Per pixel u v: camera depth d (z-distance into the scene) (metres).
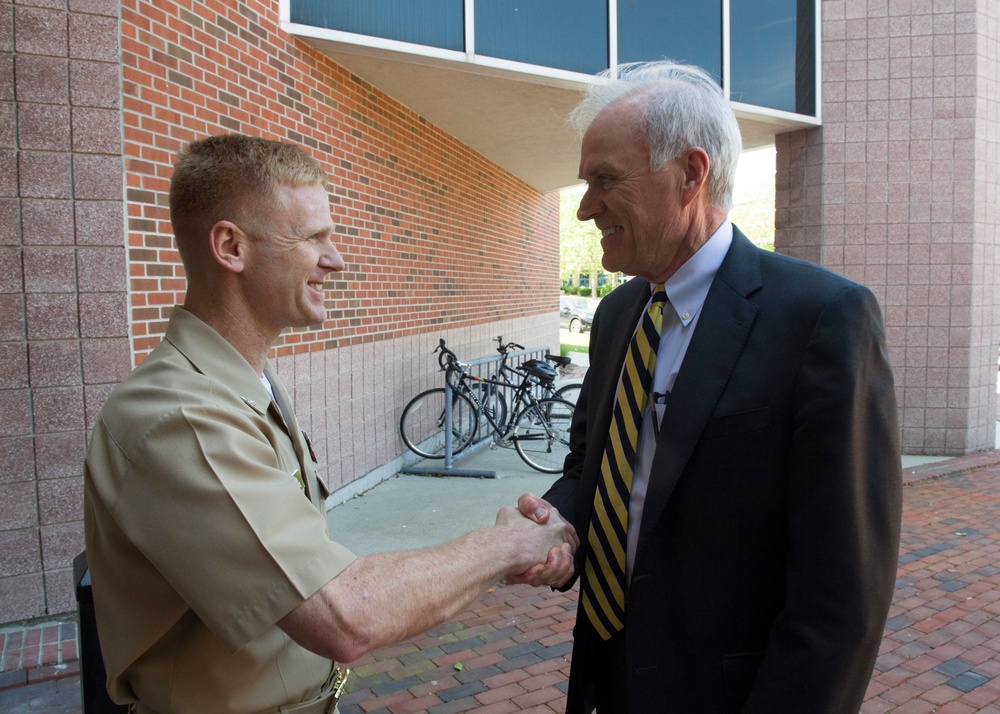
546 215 11.96
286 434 1.33
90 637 1.60
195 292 1.29
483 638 3.51
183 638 1.14
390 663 3.27
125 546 1.10
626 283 1.83
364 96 5.57
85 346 3.28
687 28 6.28
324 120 5.01
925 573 4.31
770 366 1.28
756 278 1.36
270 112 4.41
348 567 1.12
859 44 6.88
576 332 28.66
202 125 3.86
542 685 3.07
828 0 6.91
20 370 3.19
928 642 3.48
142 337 3.49
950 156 6.86
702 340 1.35
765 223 27.58
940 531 5.04
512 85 5.74
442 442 7.25
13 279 3.16
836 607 1.18
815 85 6.95
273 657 1.17
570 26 5.72
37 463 3.24
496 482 6.11
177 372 1.15
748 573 1.32
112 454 1.08
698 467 1.32
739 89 6.58
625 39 5.99
